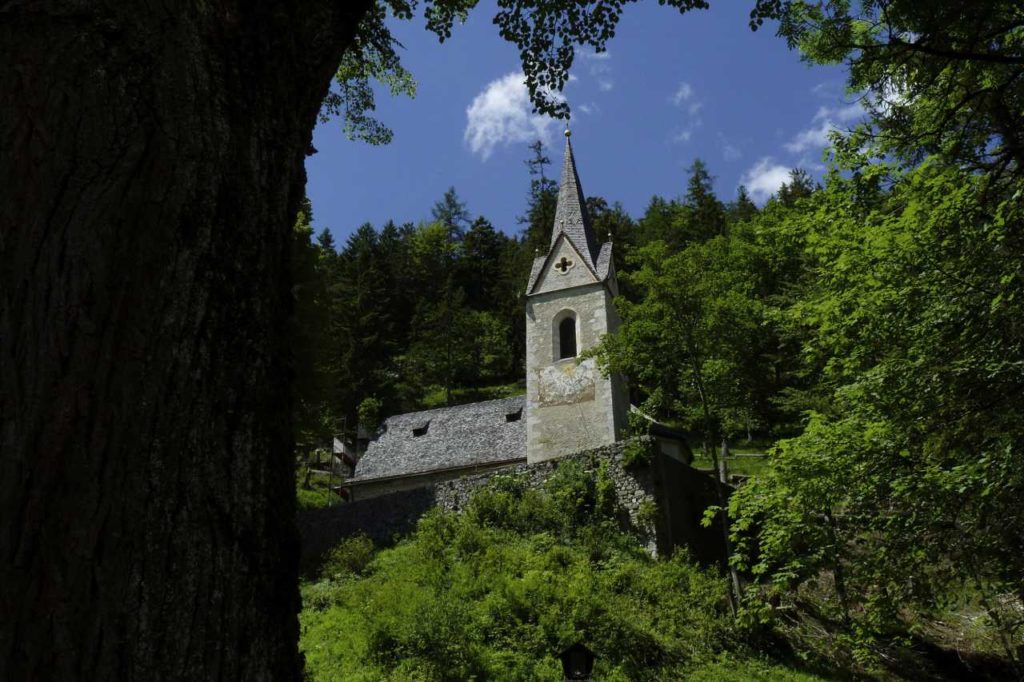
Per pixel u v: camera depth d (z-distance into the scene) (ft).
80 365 6.86
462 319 192.54
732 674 48.06
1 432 6.56
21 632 6.13
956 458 31.42
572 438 89.10
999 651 51.57
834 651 52.08
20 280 6.98
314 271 67.46
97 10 7.98
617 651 48.06
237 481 7.49
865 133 35.60
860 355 35.55
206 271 7.74
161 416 7.07
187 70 8.25
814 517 35.29
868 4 28.09
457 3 26.66
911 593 33.06
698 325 66.44
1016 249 30.68
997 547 30.19
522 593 52.21
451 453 103.04
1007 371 28.71
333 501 122.01
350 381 161.68
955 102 31.94
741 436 121.70
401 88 34.99
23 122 7.45
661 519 65.26
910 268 33.47
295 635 7.97
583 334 94.73
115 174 7.48
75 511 6.51
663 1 26.00
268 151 9.00
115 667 6.28
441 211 269.85
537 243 209.77
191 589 6.82
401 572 59.67
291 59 9.85
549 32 26.08
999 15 26.16
